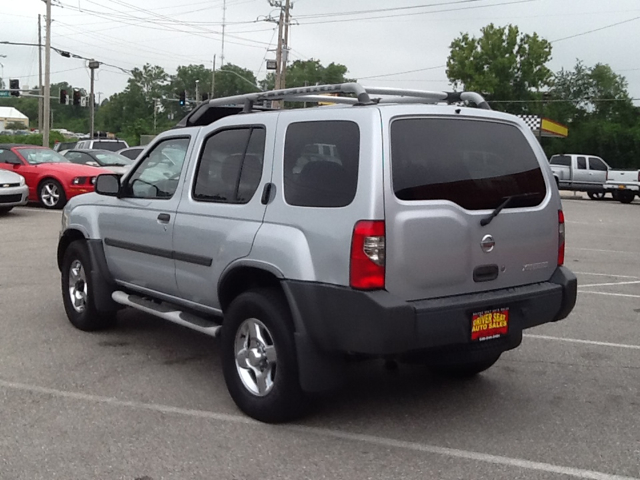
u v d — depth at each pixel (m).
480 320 4.34
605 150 55.84
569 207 26.97
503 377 5.71
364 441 4.36
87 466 3.97
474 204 4.41
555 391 5.39
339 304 4.09
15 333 6.70
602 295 9.30
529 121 44.03
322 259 4.18
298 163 4.50
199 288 5.22
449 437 4.45
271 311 4.45
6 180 15.63
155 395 5.12
